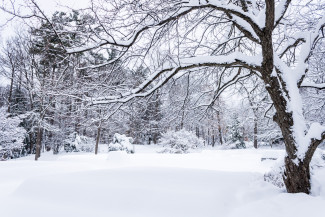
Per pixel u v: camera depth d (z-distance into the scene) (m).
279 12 4.70
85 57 4.91
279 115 4.48
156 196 3.68
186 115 6.82
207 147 31.00
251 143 31.20
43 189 4.10
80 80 4.63
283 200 3.69
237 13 4.18
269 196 4.14
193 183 4.21
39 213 3.36
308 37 4.98
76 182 4.27
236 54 4.57
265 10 4.35
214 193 3.75
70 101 5.14
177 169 5.18
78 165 8.71
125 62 4.86
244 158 13.64
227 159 13.59
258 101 7.71
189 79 6.40
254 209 3.39
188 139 21.75
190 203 3.47
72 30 3.95
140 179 4.40
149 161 12.34
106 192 3.85
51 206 3.56
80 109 4.81
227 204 3.60
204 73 6.44
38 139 19.81
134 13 4.02
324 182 4.77
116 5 3.89
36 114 19.73
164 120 6.62
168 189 3.89
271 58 4.35
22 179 6.46
